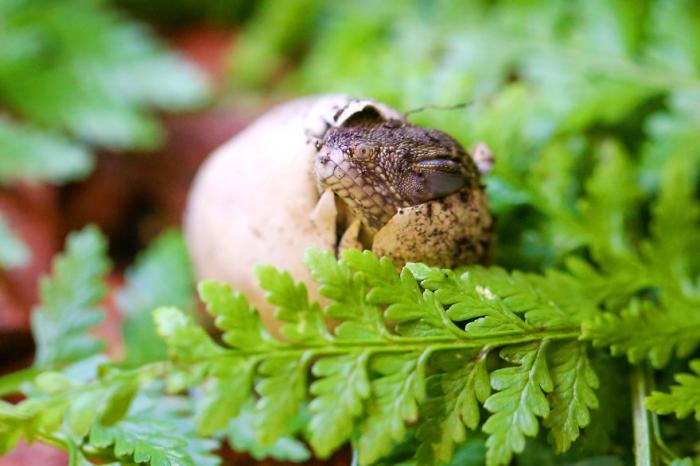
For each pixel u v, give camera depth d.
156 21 0.26
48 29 0.21
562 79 0.18
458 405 0.14
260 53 0.24
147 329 0.16
